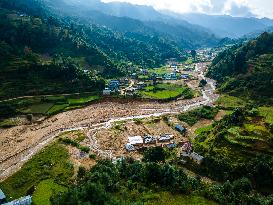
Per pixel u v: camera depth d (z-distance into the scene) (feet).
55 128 499.51
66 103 597.52
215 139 385.70
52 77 653.71
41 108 563.89
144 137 462.60
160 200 274.98
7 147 430.20
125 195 276.82
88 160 387.14
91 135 474.08
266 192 312.71
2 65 627.05
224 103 627.46
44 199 297.94
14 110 538.88
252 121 417.28
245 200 279.69
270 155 345.72
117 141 452.76
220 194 288.71
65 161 377.71
